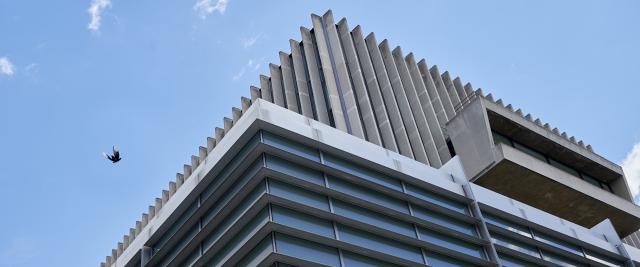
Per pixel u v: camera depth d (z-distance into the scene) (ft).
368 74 157.38
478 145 133.59
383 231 86.79
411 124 150.41
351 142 93.56
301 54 163.02
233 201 83.82
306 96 151.94
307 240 80.43
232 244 82.38
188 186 94.17
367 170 93.30
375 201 90.33
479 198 102.01
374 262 84.33
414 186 97.50
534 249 104.58
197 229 89.76
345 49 161.58
